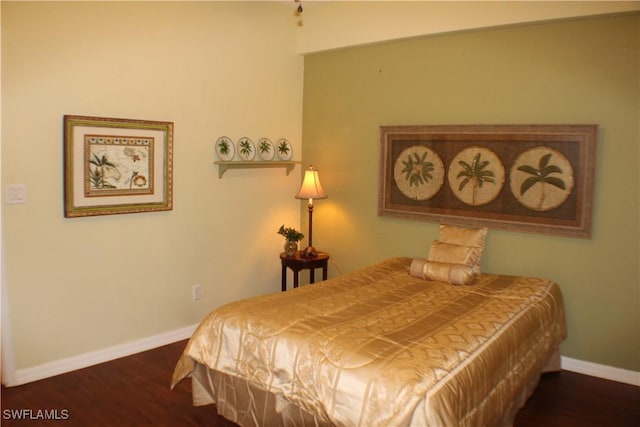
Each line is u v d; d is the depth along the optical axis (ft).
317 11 14.38
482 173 11.96
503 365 7.69
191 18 12.14
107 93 10.71
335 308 8.92
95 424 8.66
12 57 9.32
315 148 15.16
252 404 8.05
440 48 12.48
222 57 12.94
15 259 9.71
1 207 9.42
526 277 11.27
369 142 13.98
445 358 6.91
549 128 10.97
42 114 9.80
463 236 11.76
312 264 13.57
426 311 8.84
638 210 10.25
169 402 9.46
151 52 11.42
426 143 12.78
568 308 11.18
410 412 6.00
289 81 14.84
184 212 12.51
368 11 13.32
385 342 7.33
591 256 10.82
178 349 12.06
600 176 10.59
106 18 10.56
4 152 9.38
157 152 11.71
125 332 11.61
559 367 10.89
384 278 11.17
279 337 7.73
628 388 10.34
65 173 10.16
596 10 10.12
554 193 11.04
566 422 8.95
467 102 12.17
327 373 6.90
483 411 6.95
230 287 13.85
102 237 11.00
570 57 10.75
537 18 10.78
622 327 10.60
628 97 10.19
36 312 10.09
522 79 11.36
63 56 9.98
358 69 14.01
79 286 10.71
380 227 13.97
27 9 9.42
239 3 13.19
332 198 14.92
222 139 13.15
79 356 10.84
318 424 7.11
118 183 11.04
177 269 12.52
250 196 14.12
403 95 13.21
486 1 11.39
